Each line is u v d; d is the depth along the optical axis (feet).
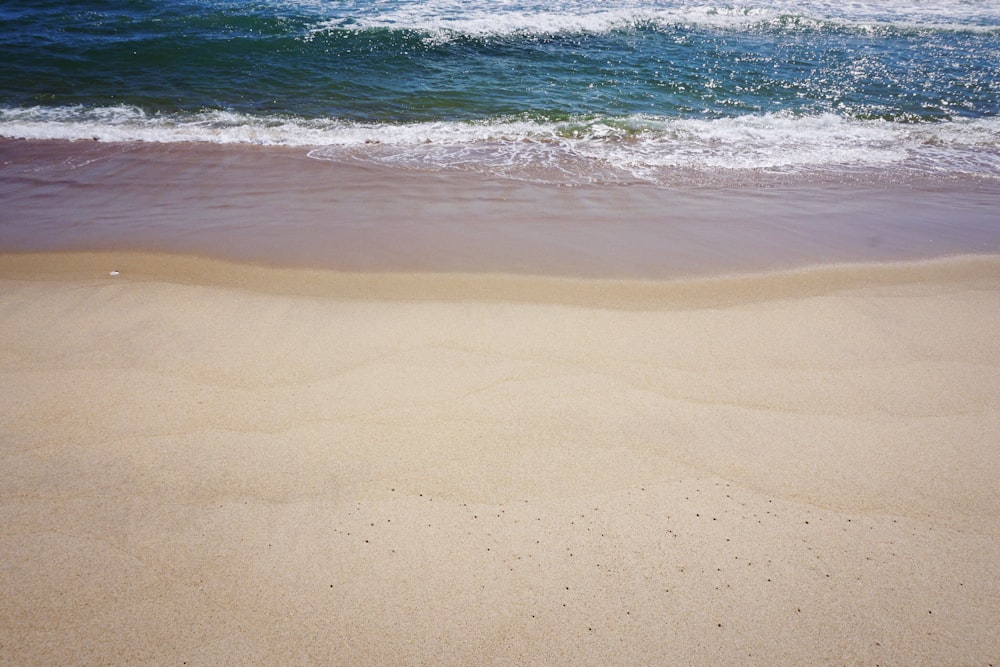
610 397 10.48
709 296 13.98
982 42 41.27
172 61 34.86
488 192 20.43
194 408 10.07
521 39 39.99
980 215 18.94
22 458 9.05
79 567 7.55
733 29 43.52
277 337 12.09
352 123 27.53
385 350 11.70
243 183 21.07
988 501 8.59
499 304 13.50
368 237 16.93
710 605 7.25
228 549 7.80
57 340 11.86
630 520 8.30
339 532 8.06
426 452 9.29
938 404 10.40
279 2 47.57
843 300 13.79
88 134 25.77
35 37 37.52
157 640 6.81
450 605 7.21
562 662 6.66
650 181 21.63
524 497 8.61
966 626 7.04
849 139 26.48
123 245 16.22
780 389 10.75
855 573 7.64
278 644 6.79
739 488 8.80
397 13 44.65
